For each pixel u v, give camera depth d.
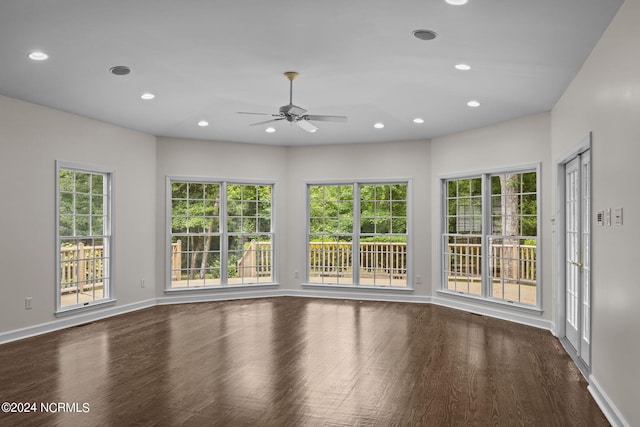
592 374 4.06
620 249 3.35
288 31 3.86
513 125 6.87
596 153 4.00
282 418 3.41
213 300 8.52
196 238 8.55
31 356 4.98
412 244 8.42
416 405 3.67
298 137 8.33
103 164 7.05
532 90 5.39
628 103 3.17
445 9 3.41
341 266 9.00
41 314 6.06
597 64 3.98
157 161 8.17
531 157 6.59
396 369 4.55
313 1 3.33
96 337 5.82
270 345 5.42
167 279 8.20
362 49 4.24
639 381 2.97
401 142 8.55
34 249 5.97
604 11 3.40
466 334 6.00
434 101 5.95
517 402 3.76
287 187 9.09
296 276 9.09
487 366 4.67
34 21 3.64
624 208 3.26
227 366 4.62
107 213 7.23
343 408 3.60
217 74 4.96
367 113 6.59
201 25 3.74
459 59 4.45
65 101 5.91
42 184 6.09
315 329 6.24
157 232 8.15
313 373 4.42
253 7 3.43
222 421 3.36
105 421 3.35
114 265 7.24
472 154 7.56
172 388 4.02
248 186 8.98
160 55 4.40
